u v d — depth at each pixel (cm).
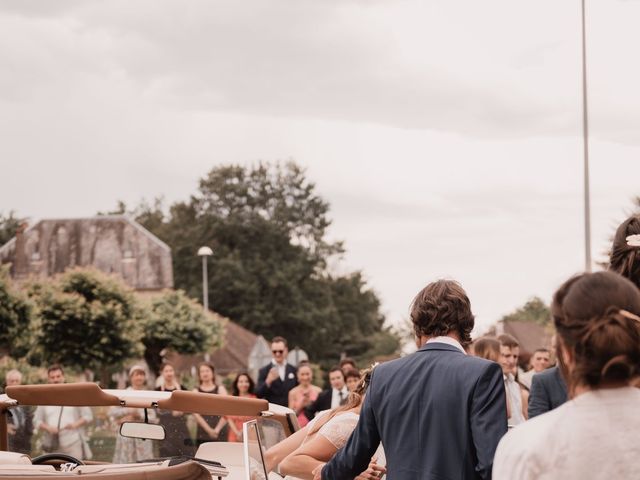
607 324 285
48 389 603
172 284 7850
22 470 459
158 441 614
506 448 297
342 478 471
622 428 286
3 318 3916
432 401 439
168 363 1398
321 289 8688
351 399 546
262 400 584
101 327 4888
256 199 8900
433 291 466
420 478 437
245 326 8506
